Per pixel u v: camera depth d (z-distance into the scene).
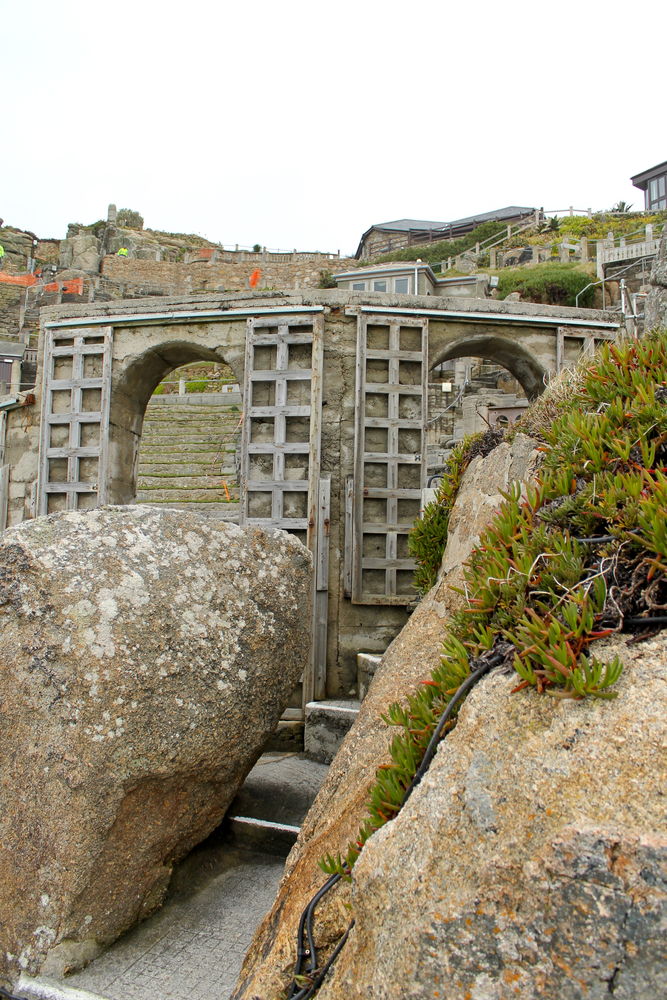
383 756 2.87
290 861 3.02
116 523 3.71
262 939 2.72
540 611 2.21
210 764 3.65
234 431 17.45
